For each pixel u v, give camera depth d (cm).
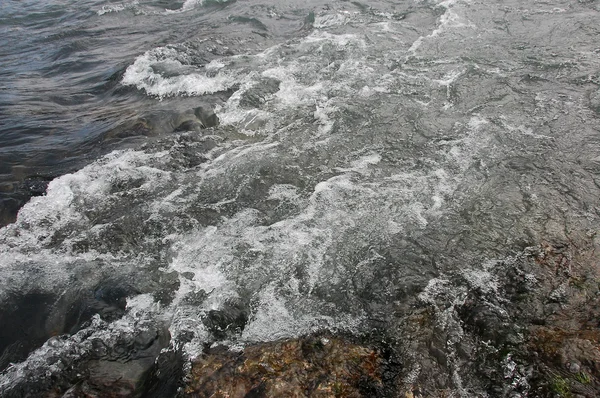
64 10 1755
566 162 666
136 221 656
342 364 431
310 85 967
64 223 666
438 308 484
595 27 1060
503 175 659
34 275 588
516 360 416
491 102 837
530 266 510
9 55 1359
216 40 1219
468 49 1038
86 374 459
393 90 912
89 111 1003
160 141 831
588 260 505
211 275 562
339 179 696
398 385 411
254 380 420
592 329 425
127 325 508
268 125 854
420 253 553
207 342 482
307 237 599
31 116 983
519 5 1248
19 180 767
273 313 506
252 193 691
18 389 449
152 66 1116
